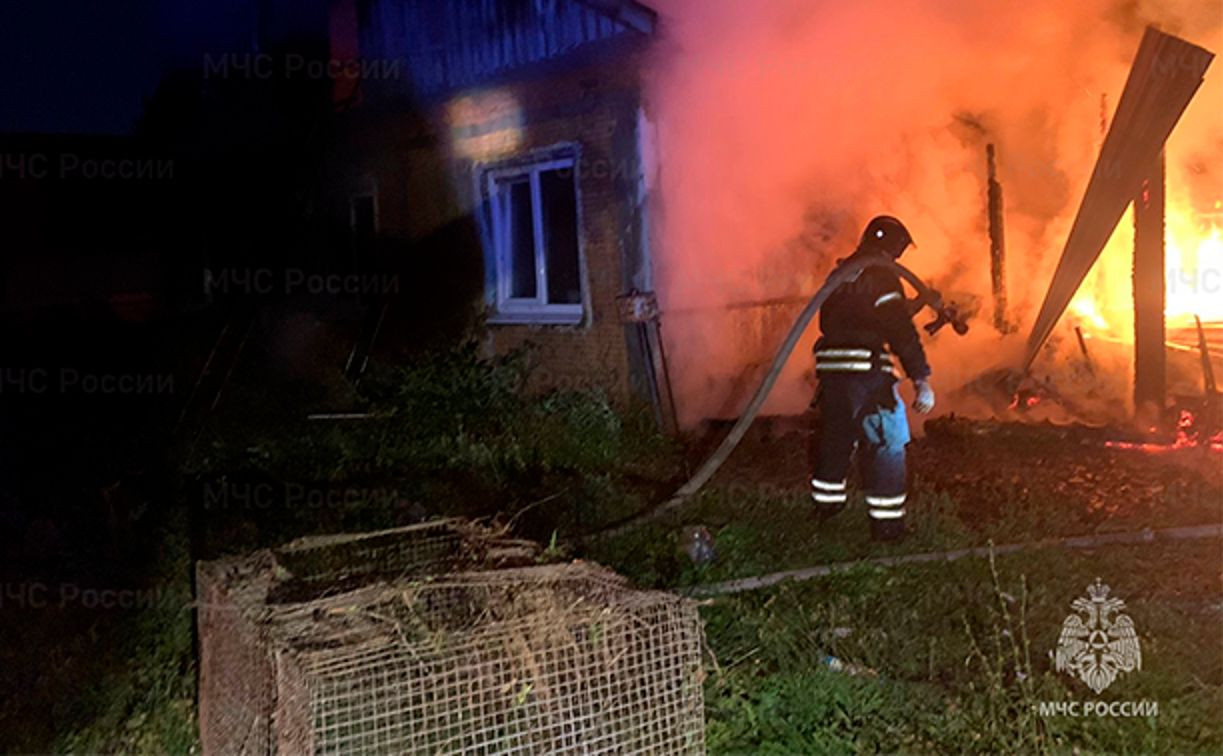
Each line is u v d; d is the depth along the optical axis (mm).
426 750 2764
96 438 9508
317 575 3352
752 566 4969
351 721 2697
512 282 10266
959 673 3756
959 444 7414
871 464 5262
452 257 10688
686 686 3039
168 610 4754
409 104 10938
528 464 7328
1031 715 3307
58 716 3988
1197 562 4789
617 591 3074
